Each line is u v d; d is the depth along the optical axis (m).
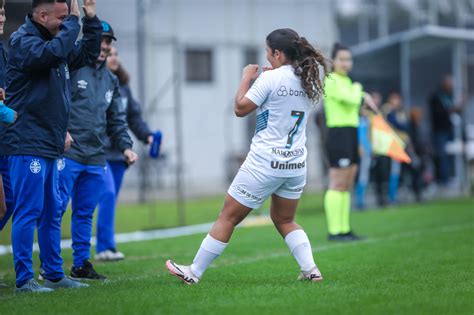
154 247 25.17
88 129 18.17
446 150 45.66
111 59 21.86
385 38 48.38
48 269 16.45
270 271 18.47
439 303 13.59
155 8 58.44
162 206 42.28
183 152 59.66
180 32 59.66
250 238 27.34
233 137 60.94
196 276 15.95
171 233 29.84
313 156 56.66
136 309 13.30
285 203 16.00
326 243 25.23
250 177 15.34
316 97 15.34
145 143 22.81
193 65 60.25
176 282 16.31
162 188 55.38
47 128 15.78
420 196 41.75
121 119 19.89
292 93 15.22
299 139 15.48
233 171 57.03
